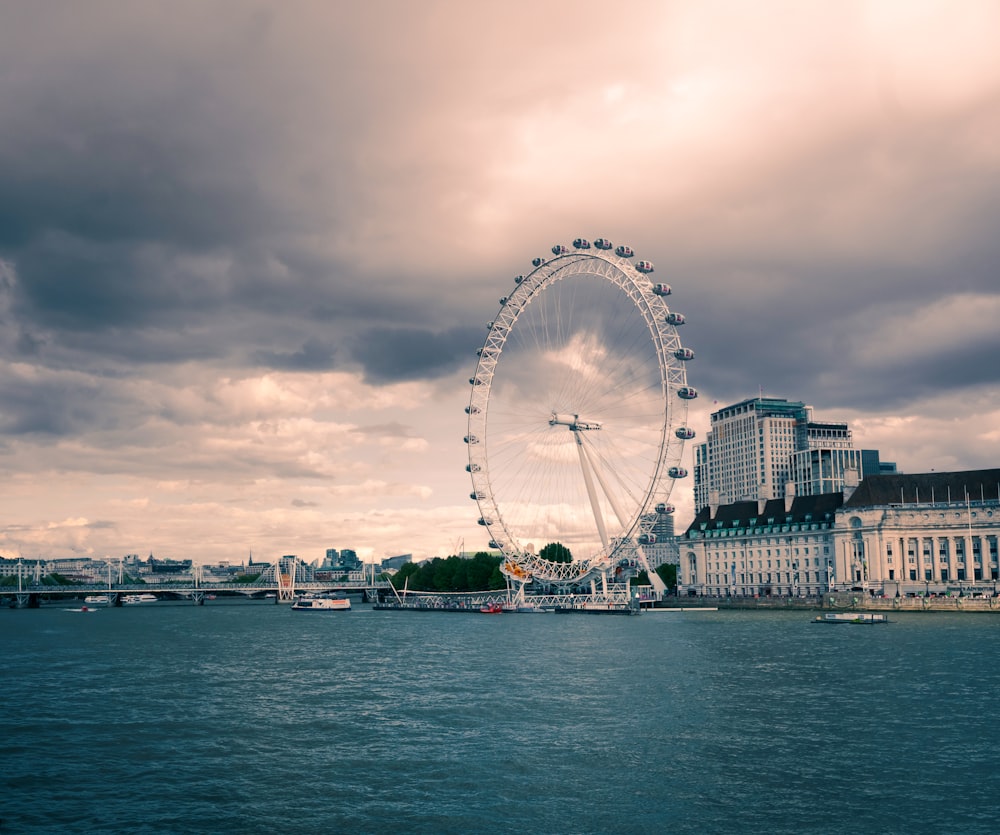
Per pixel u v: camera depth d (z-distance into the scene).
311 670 144.00
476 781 74.19
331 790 72.81
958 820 63.44
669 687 115.50
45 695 119.31
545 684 120.62
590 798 69.38
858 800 67.75
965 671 125.69
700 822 63.94
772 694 109.00
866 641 173.25
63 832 64.12
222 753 84.94
